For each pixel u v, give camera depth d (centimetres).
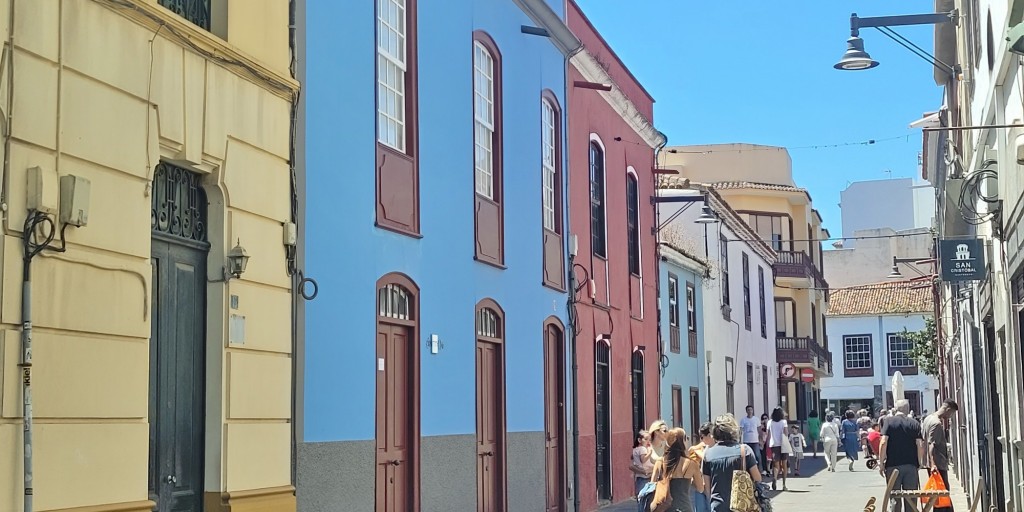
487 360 1650
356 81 1273
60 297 798
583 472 2053
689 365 3097
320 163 1186
